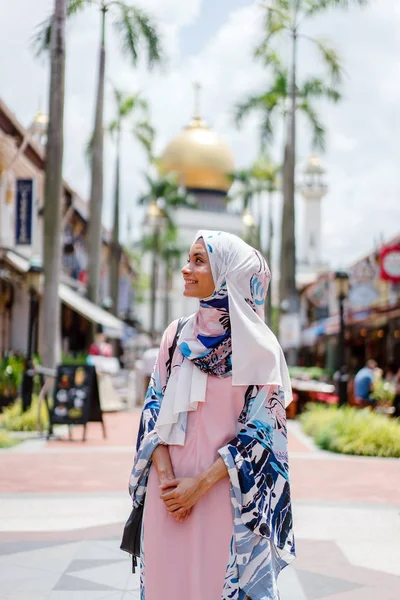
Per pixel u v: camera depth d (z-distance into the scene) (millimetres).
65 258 28516
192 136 82250
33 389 14188
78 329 29172
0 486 7836
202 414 2727
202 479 2607
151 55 21219
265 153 27266
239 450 2629
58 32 16109
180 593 2615
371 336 27375
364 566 4938
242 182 43094
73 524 6051
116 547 5293
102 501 6996
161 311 81125
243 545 2598
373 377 14969
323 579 4633
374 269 22734
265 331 2773
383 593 4355
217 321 2777
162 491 2650
